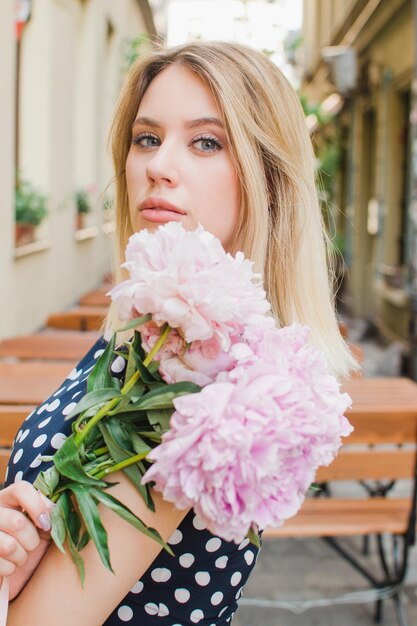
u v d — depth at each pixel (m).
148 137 1.23
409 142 9.59
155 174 1.15
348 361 1.33
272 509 0.84
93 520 0.89
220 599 1.14
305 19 20.55
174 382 0.90
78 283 9.09
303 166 1.27
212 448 0.80
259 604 3.07
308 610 3.17
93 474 0.93
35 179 7.17
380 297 10.45
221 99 1.15
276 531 2.84
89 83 9.51
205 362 0.89
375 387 3.61
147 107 1.20
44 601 0.93
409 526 2.90
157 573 1.10
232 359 0.90
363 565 3.56
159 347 0.90
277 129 1.21
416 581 3.44
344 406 0.94
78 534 0.93
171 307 0.84
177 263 0.86
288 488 0.86
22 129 7.12
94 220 10.15
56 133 7.50
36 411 1.25
